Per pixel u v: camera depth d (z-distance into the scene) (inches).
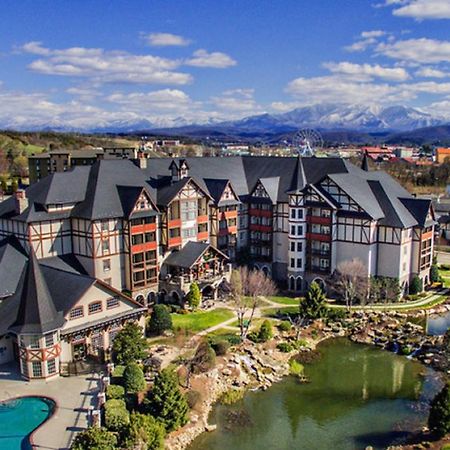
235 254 3506.4
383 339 2679.6
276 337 2600.9
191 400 1969.7
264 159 3796.8
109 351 2177.7
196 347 2337.6
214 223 3316.9
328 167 3499.0
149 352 2265.0
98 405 1785.2
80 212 2669.8
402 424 1918.1
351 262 3112.7
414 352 2568.9
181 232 3070.9
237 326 2672.2
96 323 2164.1
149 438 1606.8
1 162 7800.2
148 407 1804.9
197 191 3144.7
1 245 2556.6
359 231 3152.1
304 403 2090.3
